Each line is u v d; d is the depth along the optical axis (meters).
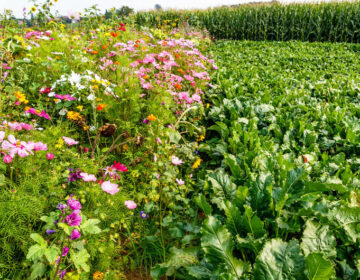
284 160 2.41
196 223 2.28
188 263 1.71
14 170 1.88
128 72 3.26
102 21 7.00
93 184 1.94
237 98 4.63
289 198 1.92
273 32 19.09
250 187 2.18
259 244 1.63
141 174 2.56
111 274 1.73
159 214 2.31
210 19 20.02
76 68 3.39
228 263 1.57
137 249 2.13
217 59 9.86
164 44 5.02
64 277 1.47
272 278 1.42
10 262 1.49
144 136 2.82
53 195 1.81
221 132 3.48
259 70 8.49
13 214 1.51
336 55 11.60
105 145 2.85
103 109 2.77
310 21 17.98
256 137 3.13
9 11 4.03
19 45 3.00
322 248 1.64
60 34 4.49
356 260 1.69
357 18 17.11
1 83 2.53
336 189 2.19
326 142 3.54
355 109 4.71
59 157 2.20
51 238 1.62
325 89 6.17
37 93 2.93
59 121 2.61
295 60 10.42
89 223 1.47
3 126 1.96
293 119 4.10
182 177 2.84
